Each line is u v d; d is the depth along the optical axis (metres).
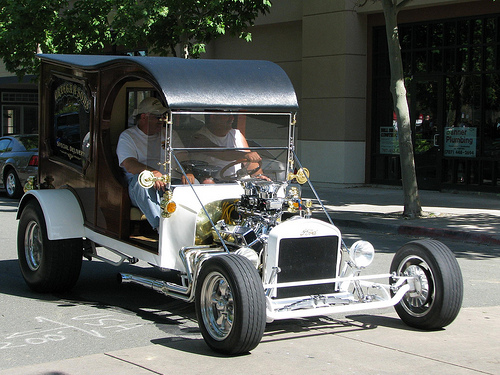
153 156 6.71
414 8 17.58
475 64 16.67
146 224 6.79
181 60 6.38
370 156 18.88
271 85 6.44
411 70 17.98
